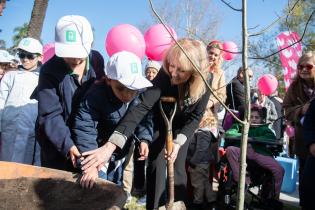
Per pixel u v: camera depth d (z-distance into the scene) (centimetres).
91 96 237
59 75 241
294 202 482
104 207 168
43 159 254
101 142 258
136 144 286
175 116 265
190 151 381
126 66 230
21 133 385
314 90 343
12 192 201
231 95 431
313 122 279
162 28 375
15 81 393
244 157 150
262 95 517
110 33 356
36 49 400
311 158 284
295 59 454
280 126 533
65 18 238
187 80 252
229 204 387
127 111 250
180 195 273
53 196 196
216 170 425
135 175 347
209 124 385
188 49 241
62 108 244
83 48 232
